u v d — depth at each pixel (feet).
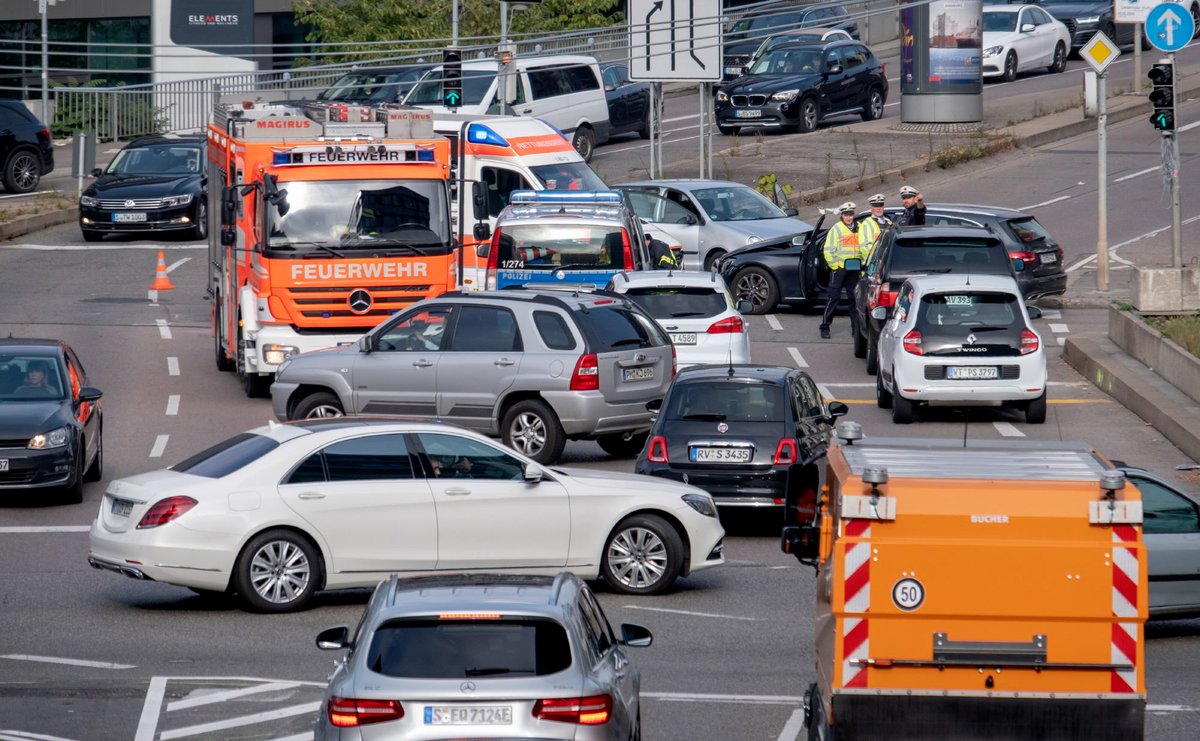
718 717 121.49
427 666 87.66
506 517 157.69
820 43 549.95
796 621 152.97
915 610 86.74
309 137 262.88
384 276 260.83
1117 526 85.97
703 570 173.27
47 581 169.27
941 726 86.79
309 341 260.01
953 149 490.49
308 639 145.38
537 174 325.42
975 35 529.45
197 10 582.76
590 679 88.74
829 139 522.47
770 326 333.42
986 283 244.42
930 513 86.69
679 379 191.72
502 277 276.62
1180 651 146.41
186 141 440.04
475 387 222.89
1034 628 86.33
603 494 161.07
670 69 435.53
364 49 563.48
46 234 434.71
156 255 404.57
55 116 580.71
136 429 245.45
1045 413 244.63
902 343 242.99
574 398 219.00
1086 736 86.17
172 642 144.46
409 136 266.98
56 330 319.27
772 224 361.51
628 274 256.93
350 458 156.66
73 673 133.80
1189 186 455.63
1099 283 349.00
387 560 155.53
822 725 93.76
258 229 260.21
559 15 587.68
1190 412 237.66
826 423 200.54
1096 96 346.95
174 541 151.12
